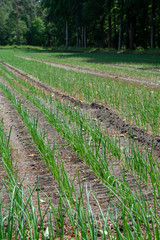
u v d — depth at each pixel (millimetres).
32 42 105812
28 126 6195
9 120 7879
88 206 2627
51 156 4477
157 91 10578
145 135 6176
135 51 44719
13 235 2934
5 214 3342
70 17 66000
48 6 66688
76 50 60719
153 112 7211
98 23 62719
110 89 10680
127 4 44844
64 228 3082
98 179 4270
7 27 103500
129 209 2926
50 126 7160
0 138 5090
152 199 3639
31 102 9867
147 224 2568
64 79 14555
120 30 49438
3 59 34219
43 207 3523
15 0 99500
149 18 55531
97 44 68875
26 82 14398
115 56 37500
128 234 2529
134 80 13969
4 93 11539
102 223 3143
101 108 8953
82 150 5062
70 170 4641
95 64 24547
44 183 4203
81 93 11172
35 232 2520
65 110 7910
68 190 3539
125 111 8359
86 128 6207
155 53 40781
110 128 7004
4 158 4570
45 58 36188
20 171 4664
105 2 50000
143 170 4141
